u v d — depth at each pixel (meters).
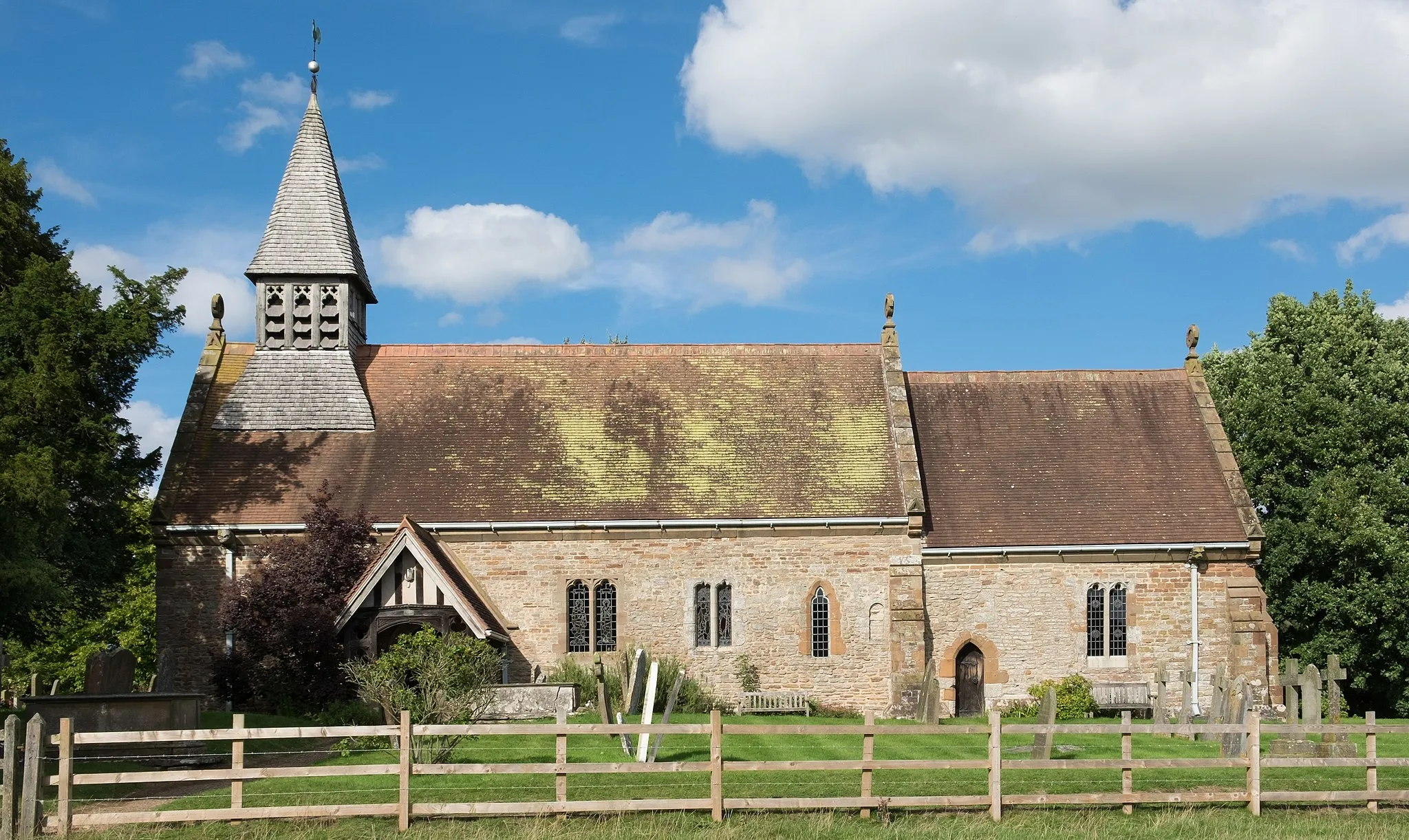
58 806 16.91
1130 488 39.16
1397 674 43.91
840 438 39.34
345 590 33.53
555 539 36.47
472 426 39.12
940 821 17.95
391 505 36.38
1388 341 49.59
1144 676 37.41
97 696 22.67
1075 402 41.97
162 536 35.81
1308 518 44.66
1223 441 40.44
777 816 17.98
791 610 36.75
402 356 41.44
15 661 60.34
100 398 34.78
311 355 39.66
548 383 40.78
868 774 18.33
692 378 41.16
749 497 37.34
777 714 35.81
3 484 26.50
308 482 37.03
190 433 37.84
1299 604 44.62
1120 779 21.50
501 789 19.88
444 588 32.81
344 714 29.78
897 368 41.16
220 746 24.73
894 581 36.75
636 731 18.02
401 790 17.47
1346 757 24.11
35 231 36.62
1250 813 18.88
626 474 37.81
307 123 41.47
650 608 36.50
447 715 23.02
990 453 40.22
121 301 34.16
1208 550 37.59
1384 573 43.56
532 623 36.19
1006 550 37.31
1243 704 24.27
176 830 17.19
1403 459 44.88
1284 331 49.88
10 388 29.70
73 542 34.72
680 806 17.97
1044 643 37.34
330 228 40.22
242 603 33.09
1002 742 27.83
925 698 32.28
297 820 17.52
